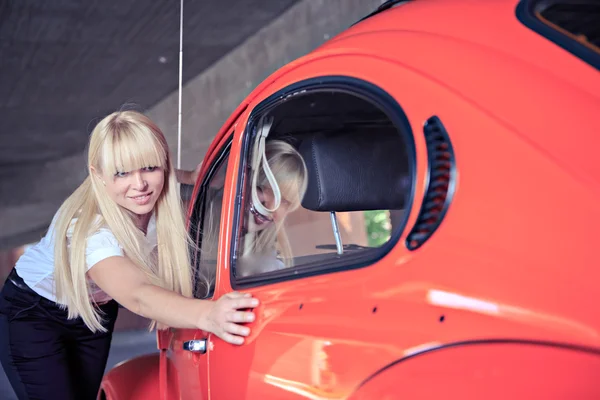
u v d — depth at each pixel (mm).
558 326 1197
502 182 1352
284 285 1882
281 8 12211
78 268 2602
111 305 3088
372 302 1519
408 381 1374
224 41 13531
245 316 1926
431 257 1421
